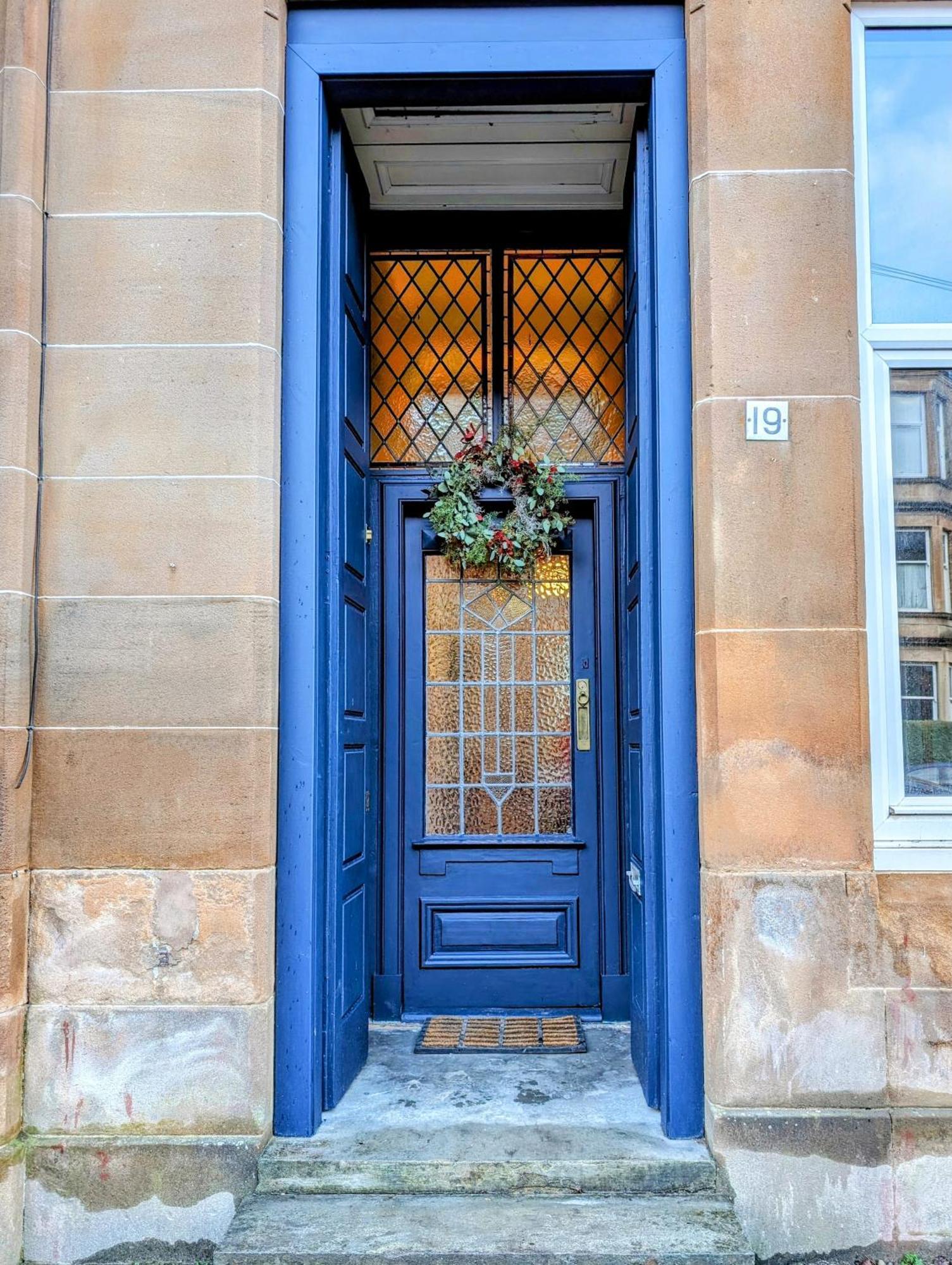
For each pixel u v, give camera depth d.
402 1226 2.42
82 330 2.78
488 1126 2.78
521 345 3.91
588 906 3.78
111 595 2.72
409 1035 3.58
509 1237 2.37
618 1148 2.64
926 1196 2.53
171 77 2.82
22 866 2.64
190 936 2.64
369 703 3.79
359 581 3.47
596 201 3.88
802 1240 2.53
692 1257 2.30
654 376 2.96
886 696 2.75
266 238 2.80
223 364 2.76
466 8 2.93
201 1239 2.57
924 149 2.87
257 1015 2.63
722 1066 2.58
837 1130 2.54
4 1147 2.54
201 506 2.73
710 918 2.64
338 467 3.04
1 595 2.63
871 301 2.83
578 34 2.92
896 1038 2.58
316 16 2.95
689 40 2.86
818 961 2.60
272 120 2.83
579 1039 3.49
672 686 2.79
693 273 2.82
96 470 2.75
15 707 2.63
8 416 2.67
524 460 3.67
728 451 2.71
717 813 2.64
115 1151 2.59
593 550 3.88
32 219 2.73
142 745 2.69
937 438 2.81
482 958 3.78
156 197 2.80
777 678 2.66
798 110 2.77
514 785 3.84
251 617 2.70
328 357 3.01
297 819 2.79
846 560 2.69
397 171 3.67
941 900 2.63
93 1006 2.64
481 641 3.88
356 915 3.23
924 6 2.84
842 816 2.63
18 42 2.75
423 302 3.93
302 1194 2.56
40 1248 2.58
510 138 3.47
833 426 2.71
